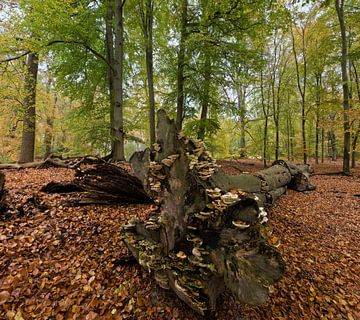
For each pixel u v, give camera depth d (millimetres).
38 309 2129
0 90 8883
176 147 2285
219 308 2113
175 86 11219
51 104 14086
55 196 4238
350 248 3709
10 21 6477
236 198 1969
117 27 8359
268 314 2223
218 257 1806
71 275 2523
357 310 2447
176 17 9492
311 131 21906
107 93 10953
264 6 8203
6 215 3395
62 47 7641
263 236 1918
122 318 2080
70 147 15984
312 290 2652
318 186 8156
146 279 2480
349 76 13508
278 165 6875
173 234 2133
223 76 9008
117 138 8664
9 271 2471
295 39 13984
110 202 4121
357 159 17969
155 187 2312
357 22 9844
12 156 15719
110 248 2990
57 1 6062
